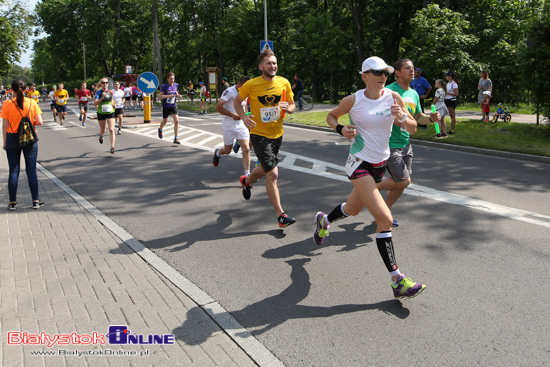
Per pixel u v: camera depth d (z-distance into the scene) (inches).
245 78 301.7
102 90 436.8
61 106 776.3
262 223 224.2
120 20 1951.3
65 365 111.9
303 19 1487.5
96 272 166.1
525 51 491.5
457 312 135.6
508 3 908.6
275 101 207.3
